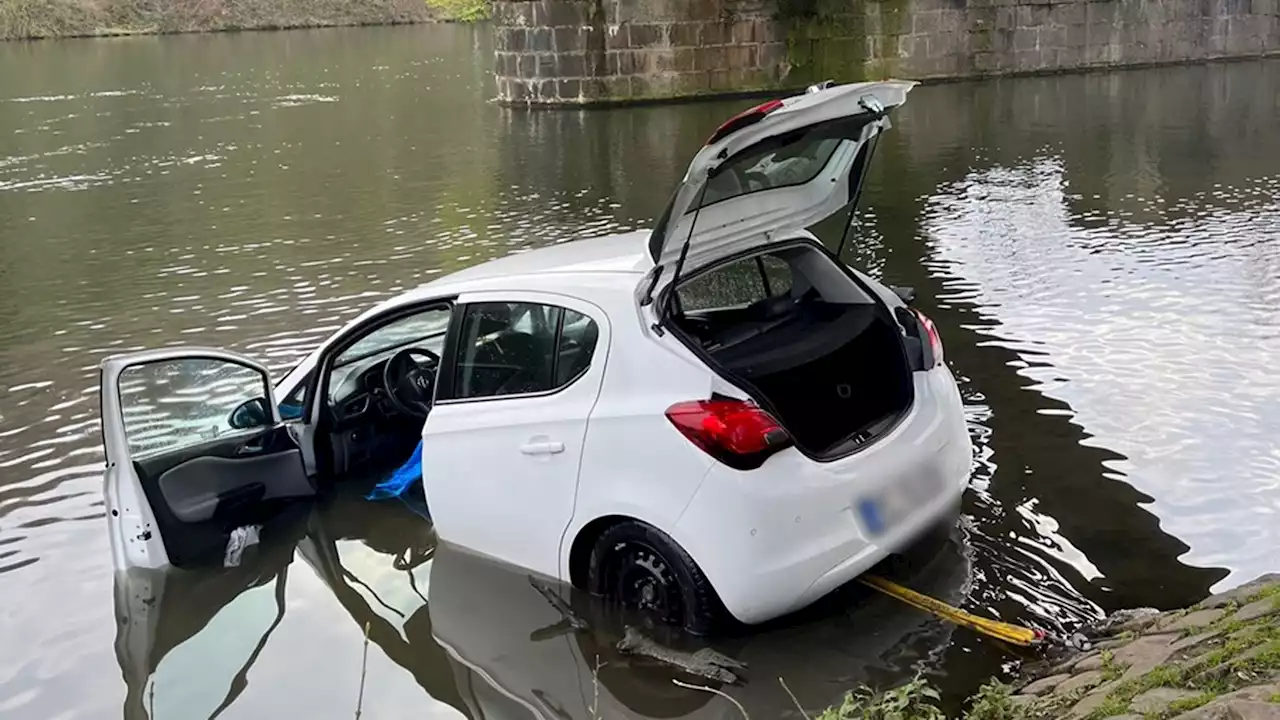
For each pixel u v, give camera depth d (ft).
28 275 36.24
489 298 14.43
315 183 51.96
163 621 14.35
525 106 81.76
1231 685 9.08
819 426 13.35
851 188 15.16
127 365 15.37
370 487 17.69
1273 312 24.98
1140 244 32.96
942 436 13.96
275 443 16.92
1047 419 19.22
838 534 12.40
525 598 13.99
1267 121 59.16
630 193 47.01
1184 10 90.79
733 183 13.43
